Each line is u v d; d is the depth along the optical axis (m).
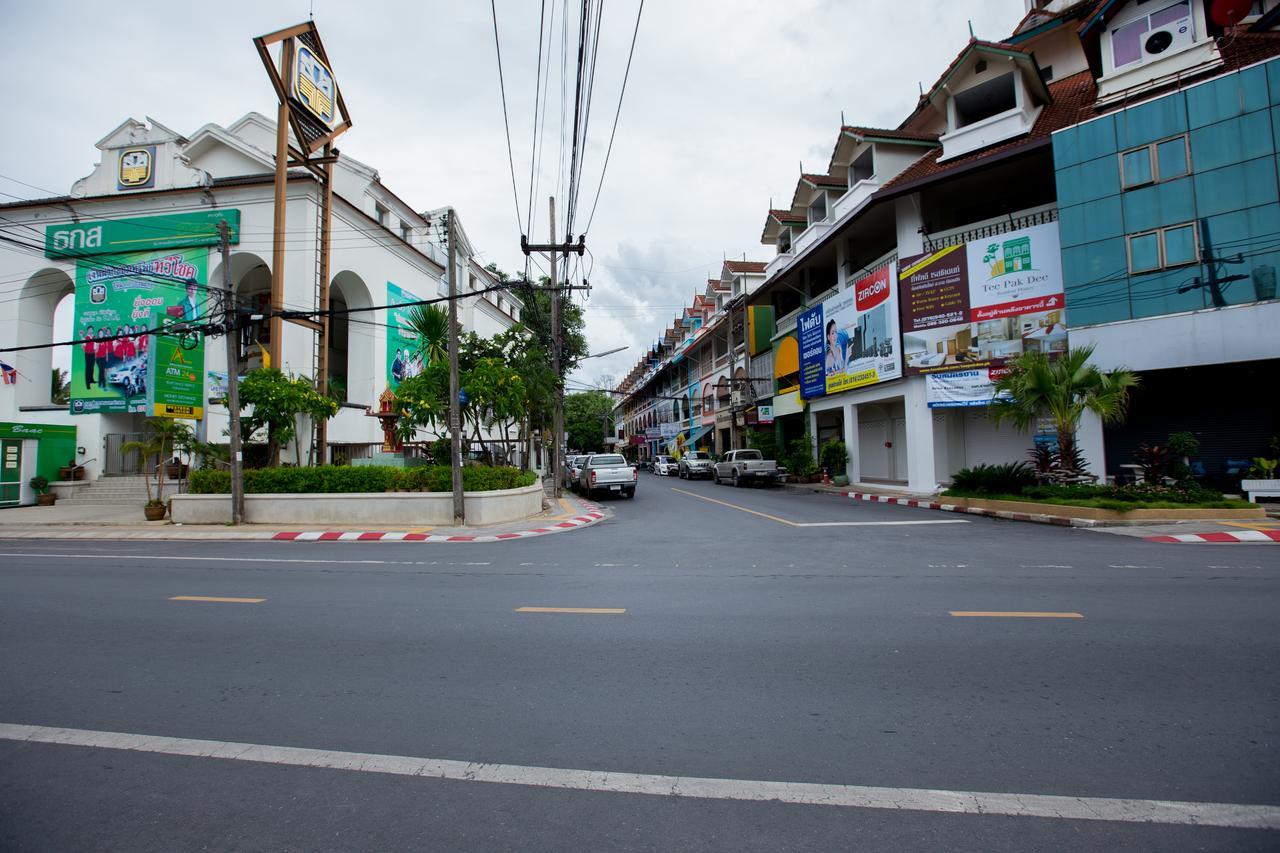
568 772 3.30
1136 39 16.03
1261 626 5.55
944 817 2.84
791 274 27.45
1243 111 13.55
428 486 15.88
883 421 23.73
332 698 4.34
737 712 3.99
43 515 19.05
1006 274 17.25
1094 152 15.26
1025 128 17.98
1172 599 6.57
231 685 4.62
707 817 2.88
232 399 15.92
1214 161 13.82
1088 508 12.52
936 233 19.12
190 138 25.33
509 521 16.16
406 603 7.08
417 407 16.66
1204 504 12.31
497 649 5.32
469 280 36.62
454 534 13.75
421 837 2.76
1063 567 8.42
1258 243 13.32
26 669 5.02
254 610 6.86
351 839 2.76
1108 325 14.92
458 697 4.32
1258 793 2.98
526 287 16.45
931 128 23.66
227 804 3.06
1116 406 13.27
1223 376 14.82
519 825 2.84
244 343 19.52
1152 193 14.51
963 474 16.50
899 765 3.30
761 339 33.59
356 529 14.76
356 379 27.00
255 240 24.00
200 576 9.06
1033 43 21.84
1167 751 3.40
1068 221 15.55
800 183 26.70
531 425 26.80
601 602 6.93
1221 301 13.67
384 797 3.10
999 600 6.63
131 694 4.48
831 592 7.17
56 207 25.06
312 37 19.86
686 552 10.46
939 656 4.91
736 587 7.56
